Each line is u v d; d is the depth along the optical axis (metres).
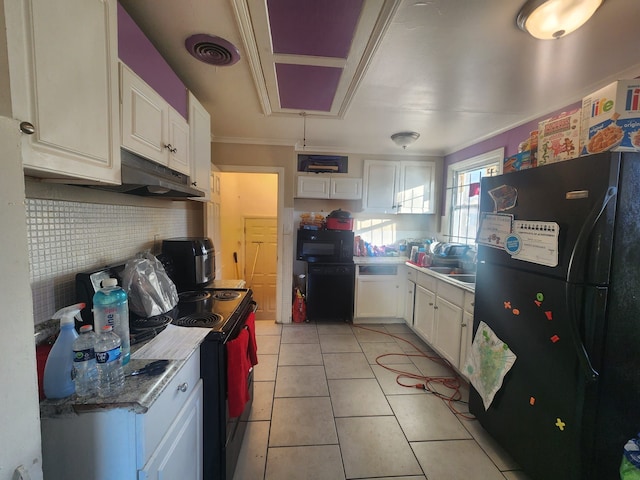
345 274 3.52
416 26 1.29
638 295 1.12
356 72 1.70
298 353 2.78
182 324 1.35
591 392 1.13
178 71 1.71
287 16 1.22
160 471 0.84
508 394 1.51
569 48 1.45
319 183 3.58
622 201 1.08
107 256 1.44
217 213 3.13
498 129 2.75
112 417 0.75
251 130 2.93
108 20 0.92
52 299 1.08
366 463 1.54
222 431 1.26
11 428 0.49
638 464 1.03
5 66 0.55
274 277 4.74
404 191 3.73
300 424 1.82
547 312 1.28
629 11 1.18
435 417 1.91
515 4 1.15
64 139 0.75
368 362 2.63
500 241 1.56
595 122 1.15
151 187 1.41
